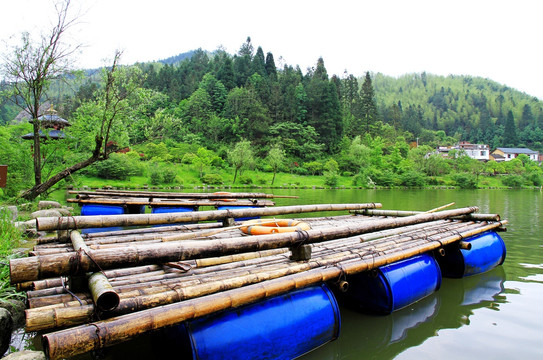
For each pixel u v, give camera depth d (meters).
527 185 50.53
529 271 6.26
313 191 35.94
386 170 52.38
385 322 4.17
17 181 11.20
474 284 5.57
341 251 4.53
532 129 108.75
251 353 2.84
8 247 4.88
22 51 9.88
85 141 12.59
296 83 80.50
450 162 62.03
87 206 8.36
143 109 11.68
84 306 2.56
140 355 3.31
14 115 31.44
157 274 3.43
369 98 84.12
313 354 3.42
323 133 67.56
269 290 2.98
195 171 45.38
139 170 38.41
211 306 2.63
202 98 71.50
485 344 3.68
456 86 185.12
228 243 3.15
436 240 5.18
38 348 3.30
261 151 60.22
